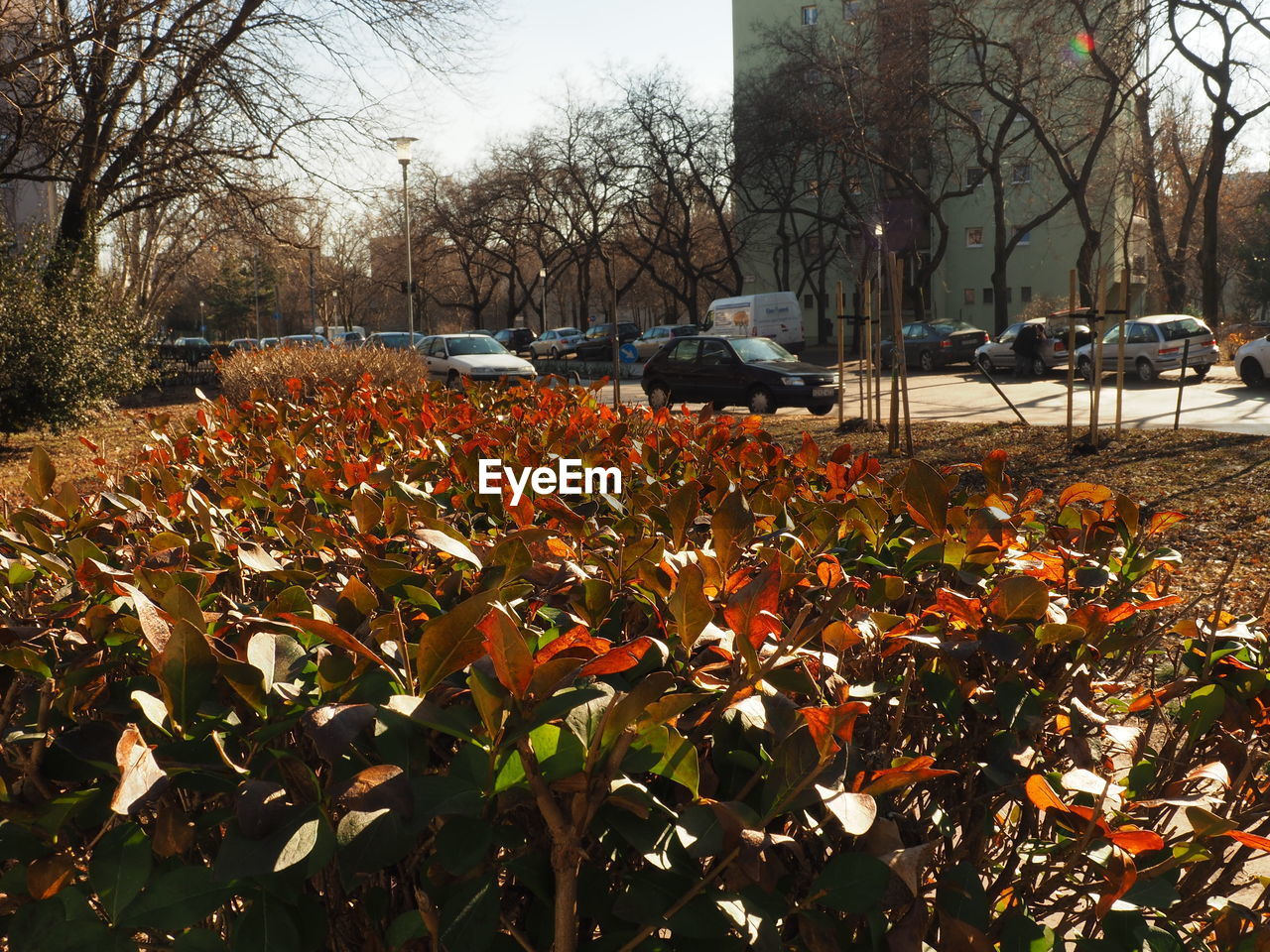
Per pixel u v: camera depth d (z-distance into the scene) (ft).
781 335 124.88
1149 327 82.53
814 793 3.98
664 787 4.44
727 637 4.74
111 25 55.98
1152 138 133.08
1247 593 22.06
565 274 249.55
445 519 8.69
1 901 4.34
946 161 155.53
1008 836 6.08
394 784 3.57
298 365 63.93
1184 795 5.04
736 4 183.93
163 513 8.38
